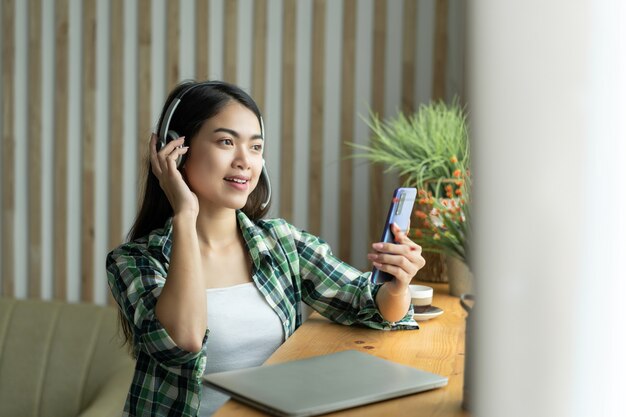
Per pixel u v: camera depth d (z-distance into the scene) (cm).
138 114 302
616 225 34
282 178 291
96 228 310
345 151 286
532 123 34
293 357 114
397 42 281
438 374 104
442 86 274
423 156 221
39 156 310
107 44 304
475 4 35
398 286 137
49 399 276
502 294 35
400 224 139
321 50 285
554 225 34
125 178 305
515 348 36
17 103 314
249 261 162
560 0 33
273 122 293
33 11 306
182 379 137
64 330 283
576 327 35
